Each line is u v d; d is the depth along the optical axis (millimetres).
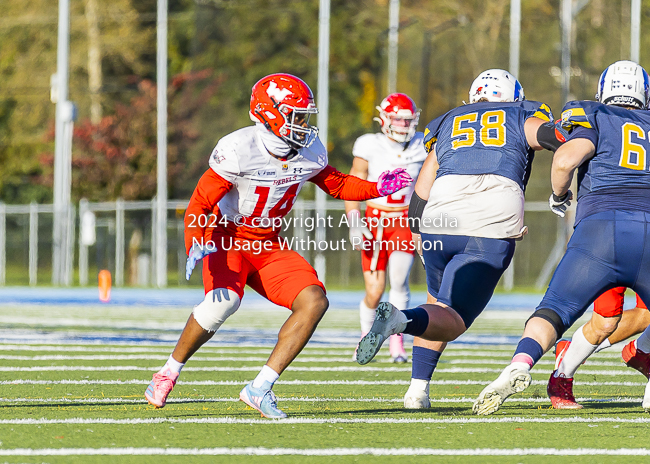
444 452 13570
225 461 12875
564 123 16906
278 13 125875
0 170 136875
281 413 16688
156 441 14250
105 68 135750
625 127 16609
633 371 25781
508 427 15883
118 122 116188
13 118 137750
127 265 107562
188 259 16672
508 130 17969
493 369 26234
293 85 16906
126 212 111250
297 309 16953
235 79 124125
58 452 13312
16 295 74250
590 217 16562
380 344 15867
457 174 17812
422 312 16625
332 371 25531
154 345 32500
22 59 136500
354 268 94250
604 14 112188
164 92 93375
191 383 22422
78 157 114062
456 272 17484
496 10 120562
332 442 14320
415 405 18609
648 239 16094
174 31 135250
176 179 115688
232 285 17125
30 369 24703
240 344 33750
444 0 123625
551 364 28312
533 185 103500
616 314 18406
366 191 18047
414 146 28234
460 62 121125
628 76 17516
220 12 126625
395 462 12906
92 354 29109
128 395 19922
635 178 16391
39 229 111000
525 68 115875
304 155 17406
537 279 93188
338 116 122000
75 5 136125
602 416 17375
